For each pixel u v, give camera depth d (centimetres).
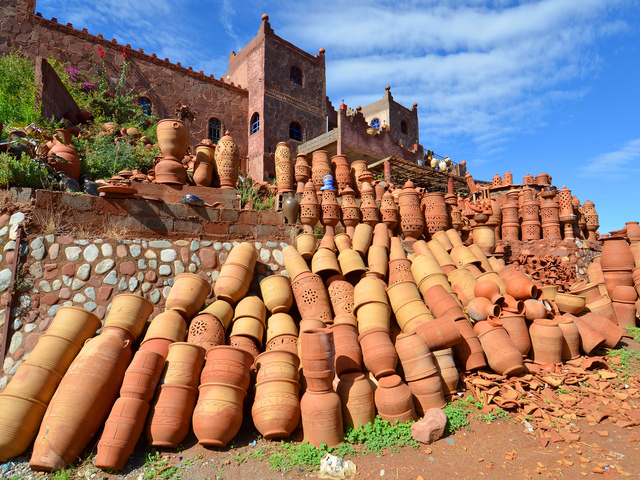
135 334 474
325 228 772
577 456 385
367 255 735
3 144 579
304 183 853
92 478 349
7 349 470
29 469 359
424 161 1838
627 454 389
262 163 1652
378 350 454
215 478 349
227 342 522
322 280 616
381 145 1738
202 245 633
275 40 1781
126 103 1398
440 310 570
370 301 543
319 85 1939
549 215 1052
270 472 357
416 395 458
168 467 362
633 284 859
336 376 464
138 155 940
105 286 544
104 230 572
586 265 1023
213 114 1700
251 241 683
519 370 512
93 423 379
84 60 1418
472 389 493
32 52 1314
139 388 389
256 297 557
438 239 815
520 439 413
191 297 517
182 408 395
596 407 479
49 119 952
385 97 2350
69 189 604
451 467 364
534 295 623
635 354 634
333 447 392
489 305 577
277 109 1741
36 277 511
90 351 407
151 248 592
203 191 727
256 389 424
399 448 392
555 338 562
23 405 378
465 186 1702
